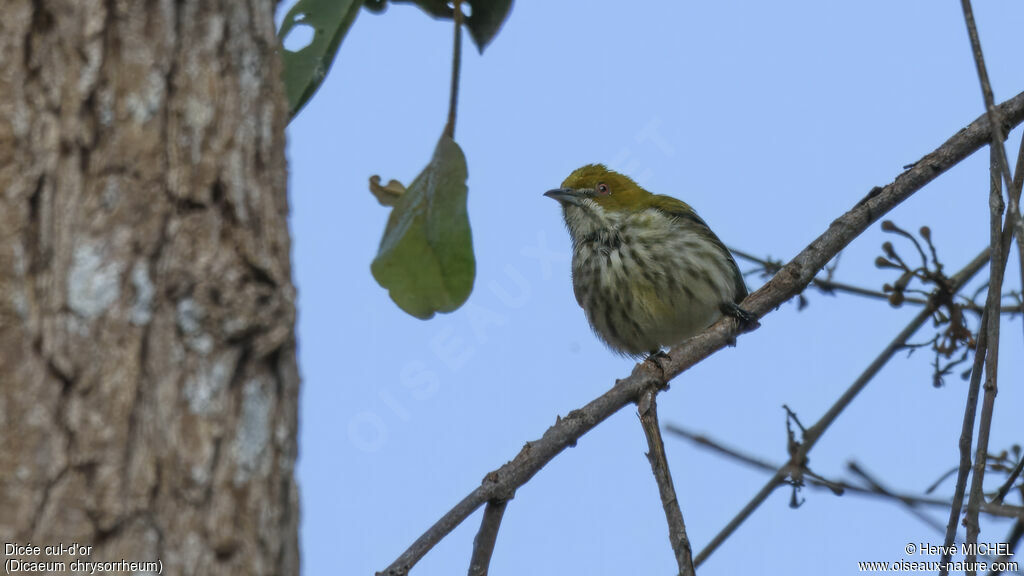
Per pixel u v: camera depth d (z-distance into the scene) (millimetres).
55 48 5344
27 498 4930
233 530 5199
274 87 5863
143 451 5094
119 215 5270
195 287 5305
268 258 5520
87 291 5160
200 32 5582
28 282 5141
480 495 7801
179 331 5262
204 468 5184
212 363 5293
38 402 5023
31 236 5184
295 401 5645
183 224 5363
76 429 5023
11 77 5293
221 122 5543
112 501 4992
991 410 7648
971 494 7410
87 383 5074
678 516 8039
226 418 5281
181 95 5473
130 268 5230
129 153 5332
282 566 5379
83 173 5277
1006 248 8328
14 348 5062
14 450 4973
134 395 5125
